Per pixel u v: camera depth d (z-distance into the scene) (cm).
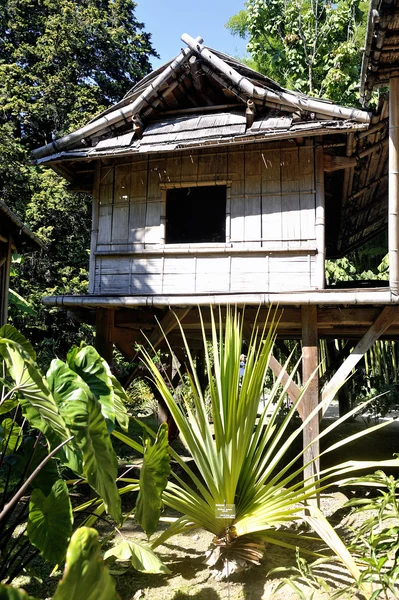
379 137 582
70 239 1443
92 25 1587
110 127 622
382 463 391
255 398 406
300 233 585
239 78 564
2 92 1438
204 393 927
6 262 621
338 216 853
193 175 623
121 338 702
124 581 392
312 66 1345
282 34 1396
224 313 616
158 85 589
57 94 1485
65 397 274
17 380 278
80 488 584
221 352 412
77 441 263
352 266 1314
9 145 1288
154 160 639
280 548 450
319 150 591
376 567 318
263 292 585
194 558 436
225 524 398
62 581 170
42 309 1312
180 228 900
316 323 570
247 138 562
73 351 362
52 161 626
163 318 637
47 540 293
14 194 1327
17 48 1570
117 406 352
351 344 908
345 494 606
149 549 355
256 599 360
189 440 404
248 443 409
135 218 637
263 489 407
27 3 1597
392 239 512
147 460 318
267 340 423
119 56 1678
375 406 932
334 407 1570
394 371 1230
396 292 517
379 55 469
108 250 641
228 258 602
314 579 371
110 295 624
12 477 550
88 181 700
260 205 600
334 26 1313
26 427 518
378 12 413
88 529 182
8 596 149
